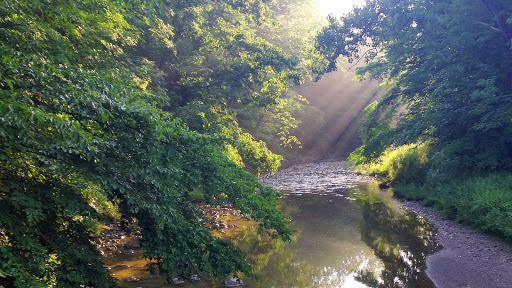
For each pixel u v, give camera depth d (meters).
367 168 28.78
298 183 25.02
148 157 5.77
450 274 8.86
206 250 6.12
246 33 17.27
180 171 5.79
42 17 7.38
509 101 14.67
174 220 5.65
